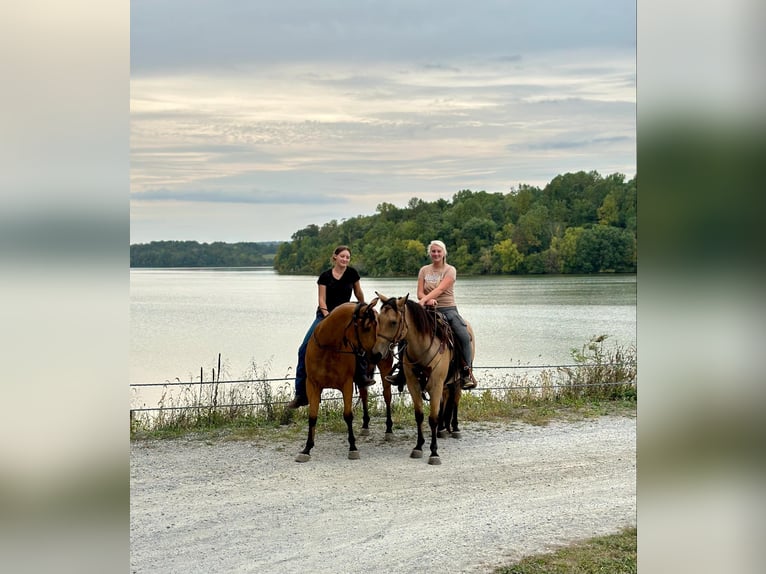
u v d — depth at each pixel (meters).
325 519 6.52
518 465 8.37
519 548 5.77
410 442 9.51
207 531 6.19
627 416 10.99
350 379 8.60
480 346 27.84
